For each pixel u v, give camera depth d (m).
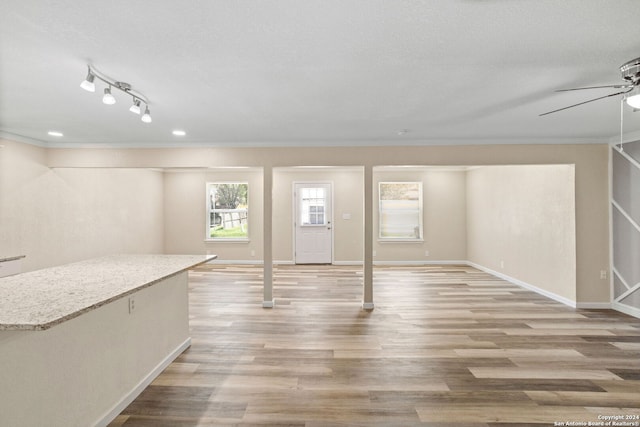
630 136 4.38
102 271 2.64
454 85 2.69
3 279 2.32
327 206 8.39
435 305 4.94
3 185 4.18
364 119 3.70
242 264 8.32
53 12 1.65
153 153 4.95
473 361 3.12
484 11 1.66
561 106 3.22
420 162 4.83
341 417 2.29
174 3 1.58
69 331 1.94
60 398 1.88
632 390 2.62
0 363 1.57
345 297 5.39
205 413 2.34
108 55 2.14
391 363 3.08
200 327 4.02
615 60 2.24
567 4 1.60
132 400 2.49
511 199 6.38
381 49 2.08
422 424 2.21
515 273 6.27
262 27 1.81
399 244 8.37
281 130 4.22
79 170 5.53
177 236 8.39
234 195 8.49
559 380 2.77
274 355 3.25
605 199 4.71
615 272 4.66
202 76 2.49
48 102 3.07
